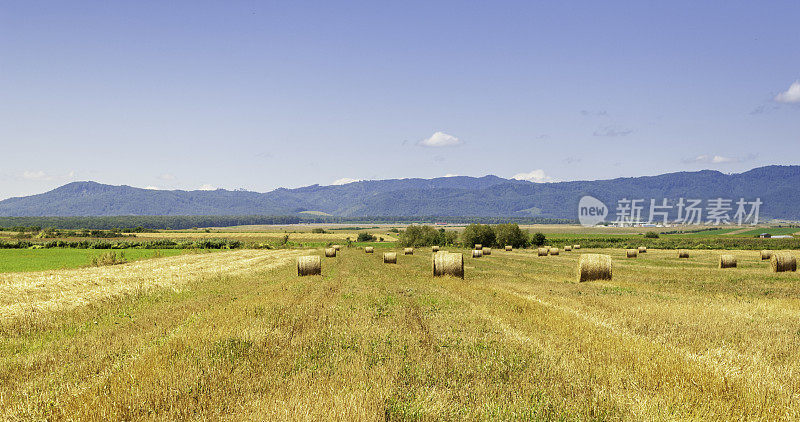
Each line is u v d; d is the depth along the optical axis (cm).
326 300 1570
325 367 757
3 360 862
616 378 702
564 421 568
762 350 884
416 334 1007
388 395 629
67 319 1315
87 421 560
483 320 1177
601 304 1470
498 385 686
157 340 948
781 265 2919
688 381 692
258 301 1489
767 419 569
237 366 756
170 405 596
